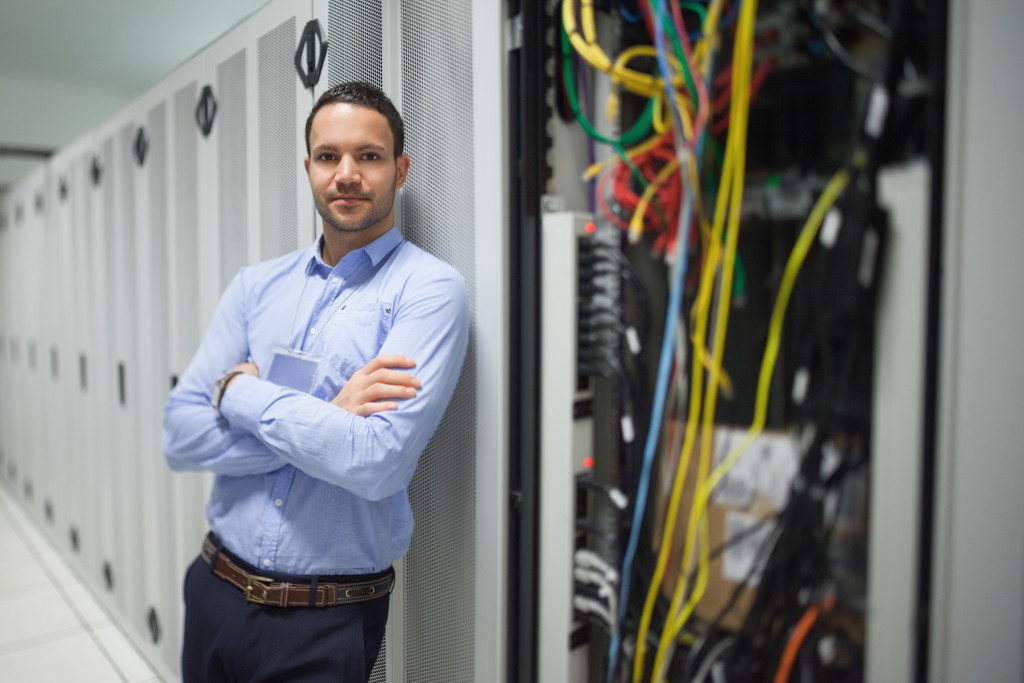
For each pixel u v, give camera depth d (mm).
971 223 734
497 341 1211
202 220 1938
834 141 1524
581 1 1220
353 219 1150
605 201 1397
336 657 1114
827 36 1353
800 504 1379
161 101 2150
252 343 1319
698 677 1493
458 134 1269
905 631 1230
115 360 2588
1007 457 714
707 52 1273
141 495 2375
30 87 4734
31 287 3834
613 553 1351
